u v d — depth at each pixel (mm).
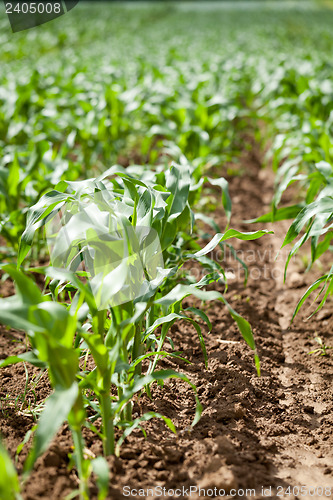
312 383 2633
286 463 2062
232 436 2156
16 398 2355
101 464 1525
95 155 5344
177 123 5844
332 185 2709
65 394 1442
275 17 28609
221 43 16484
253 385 2559
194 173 3691
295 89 6777
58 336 1521
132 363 1934
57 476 1802
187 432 2168
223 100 5719
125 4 34906
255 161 6820
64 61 10594
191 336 3016
